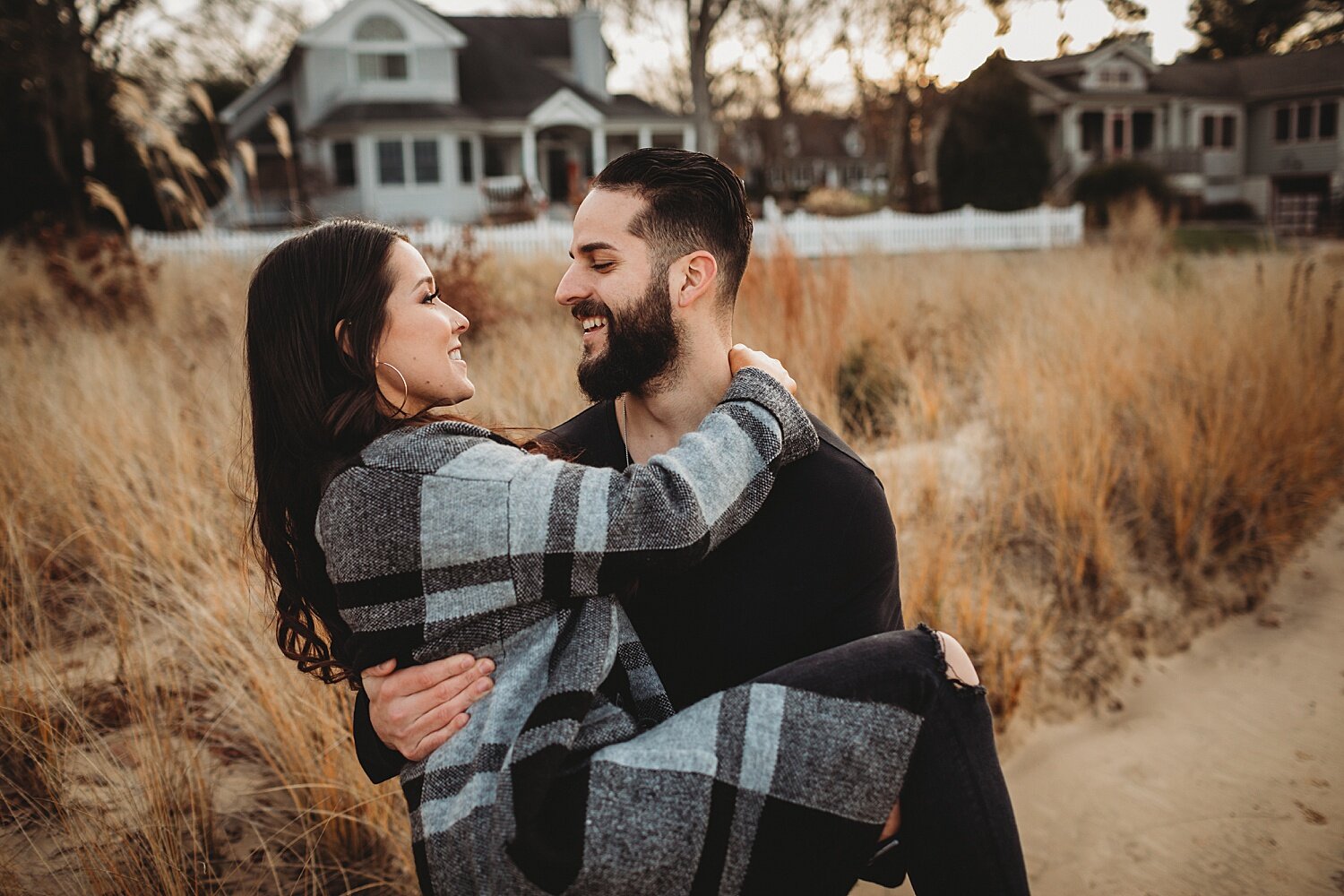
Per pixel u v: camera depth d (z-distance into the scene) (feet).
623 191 4.69
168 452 12.01
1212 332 15.57
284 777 7.37
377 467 4.03
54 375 15.29
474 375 15.69
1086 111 105.81
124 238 29.58
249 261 24.99
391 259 4.44
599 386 4.86
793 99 117.60
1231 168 110.32
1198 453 12.30
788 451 4.44
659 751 3.81
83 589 9.87
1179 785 8.62
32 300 24.58
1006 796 4.05
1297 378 14.05
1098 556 11.07
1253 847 7.76
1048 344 16.38
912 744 3.91
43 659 8.32
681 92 123.95
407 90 88.43
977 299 22.80
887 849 4.26
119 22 59.77
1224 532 12.09
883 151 133.39
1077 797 8.57
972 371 17.62
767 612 4.42
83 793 7.04
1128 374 14.43
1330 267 21.48
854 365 16.07
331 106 87.04
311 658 4.98
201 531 10.14
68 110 50.21
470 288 20.52
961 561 11.05
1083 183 70.95
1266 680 10.12
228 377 14.19
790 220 46.70
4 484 10.94
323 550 4.14
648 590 4.50
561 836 3.64
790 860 3.79
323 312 4.30
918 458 12.70
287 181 80.02
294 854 7.06
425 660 4.03
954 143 71.67
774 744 3.81
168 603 9.05
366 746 4.49
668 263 4.69
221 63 79.51
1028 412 13.58
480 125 87.20
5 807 6.95
